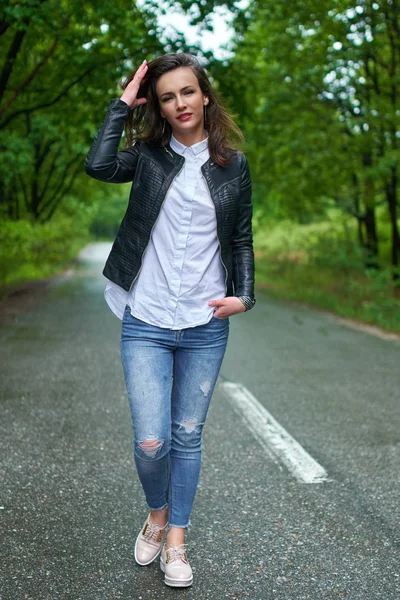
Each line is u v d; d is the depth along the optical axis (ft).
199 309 9.61
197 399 9.80
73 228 128.47
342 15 52.60
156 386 9.48
